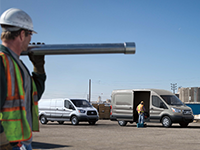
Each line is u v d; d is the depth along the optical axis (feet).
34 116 6.10
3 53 5.17
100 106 90.17
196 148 28.91
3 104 4.98
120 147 29.50
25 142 5.47
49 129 53.26
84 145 30.99
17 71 5.31
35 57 6.21
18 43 5.60
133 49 5.50
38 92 6.42
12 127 5.10
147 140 35.65
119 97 63.52
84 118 65.05
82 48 5.52
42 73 6.48
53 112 69.72
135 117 64.03
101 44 5.54
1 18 5.52
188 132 46.06
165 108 57.26
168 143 32.73
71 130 51.06
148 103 69.92
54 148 28.60
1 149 4.60
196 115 74.64
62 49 5.59
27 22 5.70
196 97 87.25
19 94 5.24
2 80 4.80
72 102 67.15
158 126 61.36
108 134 43.39
